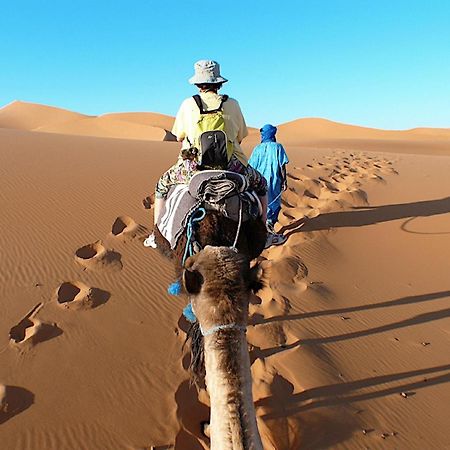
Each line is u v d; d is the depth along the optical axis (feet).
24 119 342.85
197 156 14.49
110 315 20.34
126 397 16.07
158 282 23.16
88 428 14.82
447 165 63.67
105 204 31.60
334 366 18.19
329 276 26.02
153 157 48.21
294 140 233.76
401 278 26.37
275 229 33.04
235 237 13.58
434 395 16.99
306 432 14.98
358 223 34.99
